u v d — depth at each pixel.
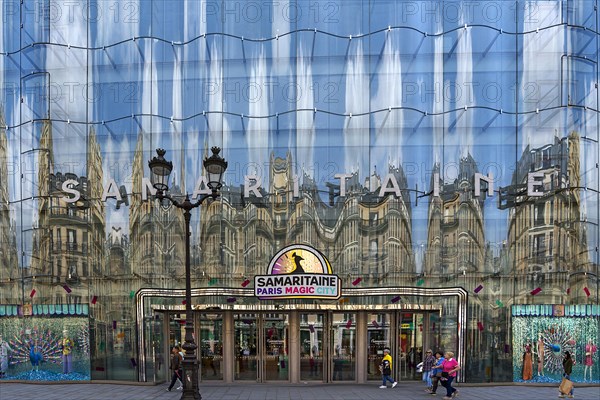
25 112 20.56
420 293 19.06
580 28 19.73
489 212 19.33
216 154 13.52
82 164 20.20
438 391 17.38
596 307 19.25
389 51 19.80
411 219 19.33
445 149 19.53
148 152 19.94
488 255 19.19
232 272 19.34
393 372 19.42
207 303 19.19
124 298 19.52
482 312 19.02
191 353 13.03
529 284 19.11
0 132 20.70
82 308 19.78
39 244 20.16
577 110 19.58
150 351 19.12
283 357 19.62
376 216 19.36
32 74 20.52
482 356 18.81
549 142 19.42
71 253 19.97
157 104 20.08
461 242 19.25
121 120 20.14
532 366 18.83
